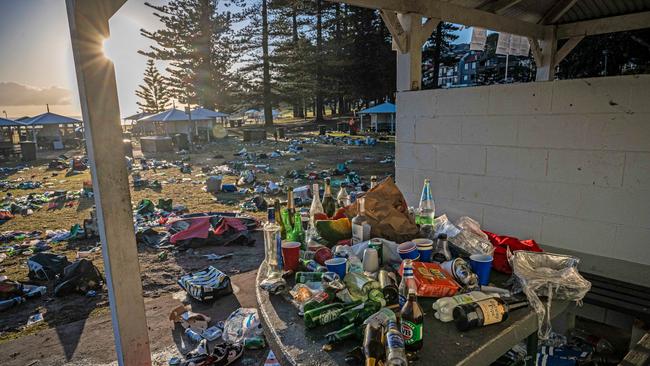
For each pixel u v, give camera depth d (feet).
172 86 121.49
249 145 68.33
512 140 8.95
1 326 10.80
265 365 7.70
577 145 7.98
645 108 7.03
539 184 8.66
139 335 6.31
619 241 7.68
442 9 11.55
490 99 9.16
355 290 4.98
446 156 10.26
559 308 5.34
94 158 5.58
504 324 4.67
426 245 5.92
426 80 99.71
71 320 11.06
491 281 5.80
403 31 10.78
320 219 7.36
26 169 48.47
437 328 4.58
